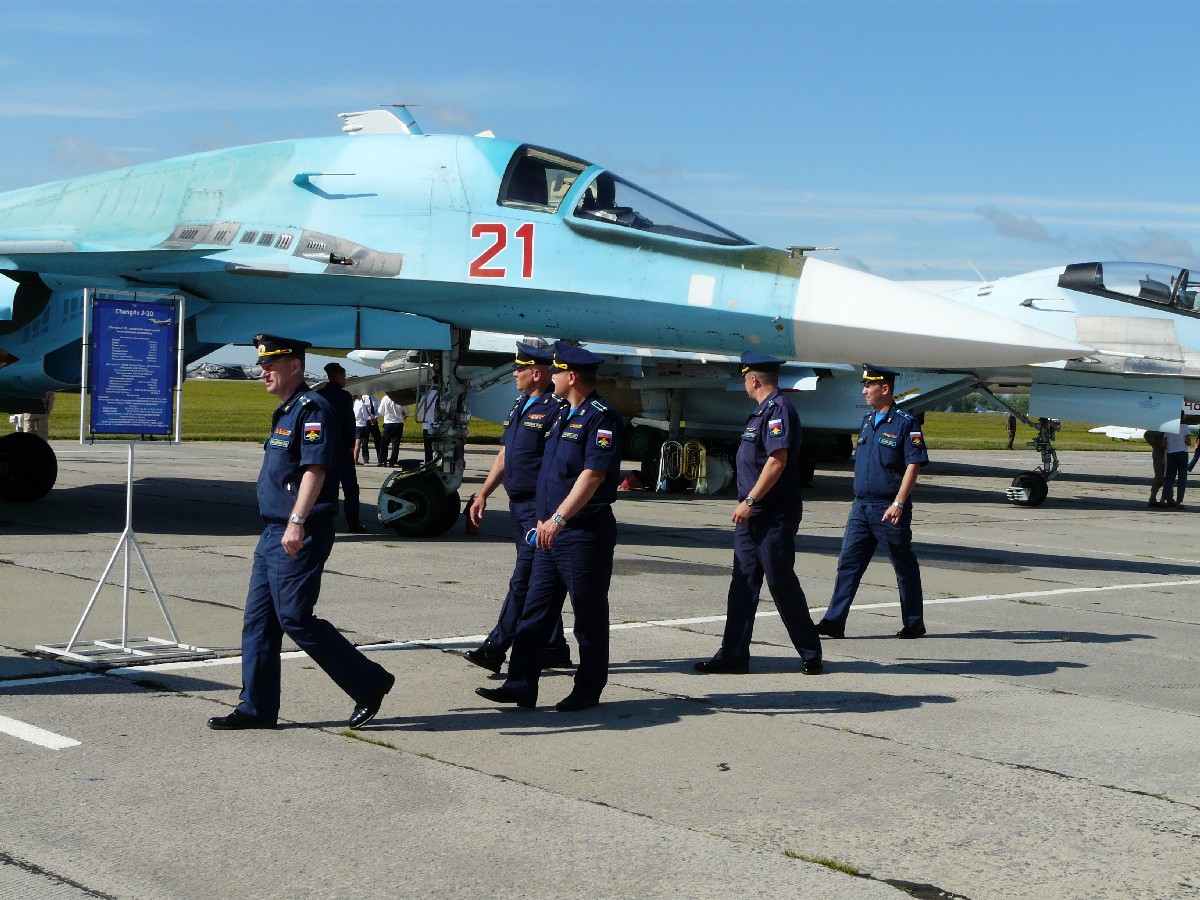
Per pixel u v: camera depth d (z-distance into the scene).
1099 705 6.12
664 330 10.69
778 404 6.53
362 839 3.96
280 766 4.73
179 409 6.86
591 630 5.71
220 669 6.26
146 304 6.75
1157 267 19.22
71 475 18.97
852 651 7.44
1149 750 5.30
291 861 3.76
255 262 11.09
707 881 3.69
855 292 10.21
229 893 3.50
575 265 10.77
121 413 6.64
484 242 11.05
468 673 6.43
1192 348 18.56
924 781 4.77
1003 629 8.35
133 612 7.71
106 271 11.23
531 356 6.40
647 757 5.00
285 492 5.08
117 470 20.34
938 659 7.24
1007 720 5.76
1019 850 4.04
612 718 5.62
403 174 11.40
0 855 3.72
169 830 3.99
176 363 6.87
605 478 5.64
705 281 10.41
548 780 4.66
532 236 10.95
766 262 10.43
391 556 10.68
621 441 5.64
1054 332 19.48
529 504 6.34
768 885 3.67
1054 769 4.97
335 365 12.05
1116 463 35.78
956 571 11.41
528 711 5.73
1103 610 9.30
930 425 76.75
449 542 11.70
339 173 11.59
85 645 6.68
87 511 13.56
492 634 6.45
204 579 9.06
